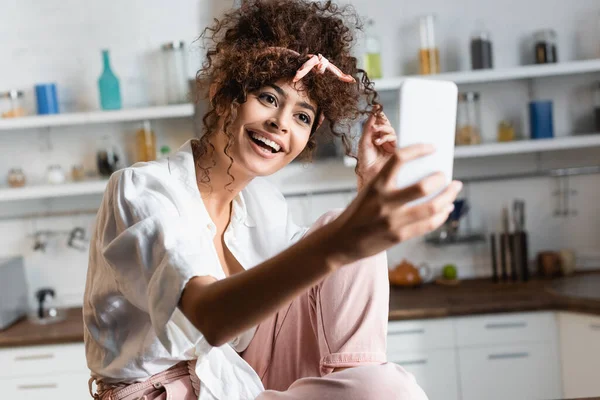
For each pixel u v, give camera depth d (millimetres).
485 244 4016
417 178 1023
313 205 3980
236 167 1640
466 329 3354
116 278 1355
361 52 3771
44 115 3719
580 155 4004
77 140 3973
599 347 3215
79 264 4012
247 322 1040
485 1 3932
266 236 1847
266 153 1587
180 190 1513
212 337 1070
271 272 1006
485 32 3785
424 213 900
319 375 1668
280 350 1708
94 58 3926
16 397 3381
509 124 3906
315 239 969
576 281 3711
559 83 3967
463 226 4016
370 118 1615
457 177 4012
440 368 3357
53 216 3998
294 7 1674
